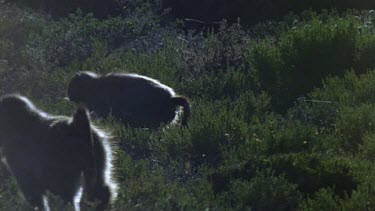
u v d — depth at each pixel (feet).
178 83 121.70
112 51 144.36
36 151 74.64
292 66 118.73
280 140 91.71
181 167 91.25
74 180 74.64
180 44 140.87
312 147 91.04
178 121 109.40
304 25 131.34
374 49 120.26
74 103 115.75
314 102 105.19
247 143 93.76
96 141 77.30
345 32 120.37
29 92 119.44
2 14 158.71
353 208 74.08
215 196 80.94
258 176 80.79
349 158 87.71
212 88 119.34
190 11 179.11
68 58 141.49
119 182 83.56
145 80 113.39
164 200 76.02
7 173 86.43
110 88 114.11
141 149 99.25
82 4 183.52
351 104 104.99
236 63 130.31
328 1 170.71
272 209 77.51
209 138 96.32
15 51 135.44
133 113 112.16
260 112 107.04
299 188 80.48
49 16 170.40
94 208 74.08
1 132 75.66
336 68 119.55
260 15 173.99
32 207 75.41
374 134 92.12
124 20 157.99
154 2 182.39
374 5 169.58
